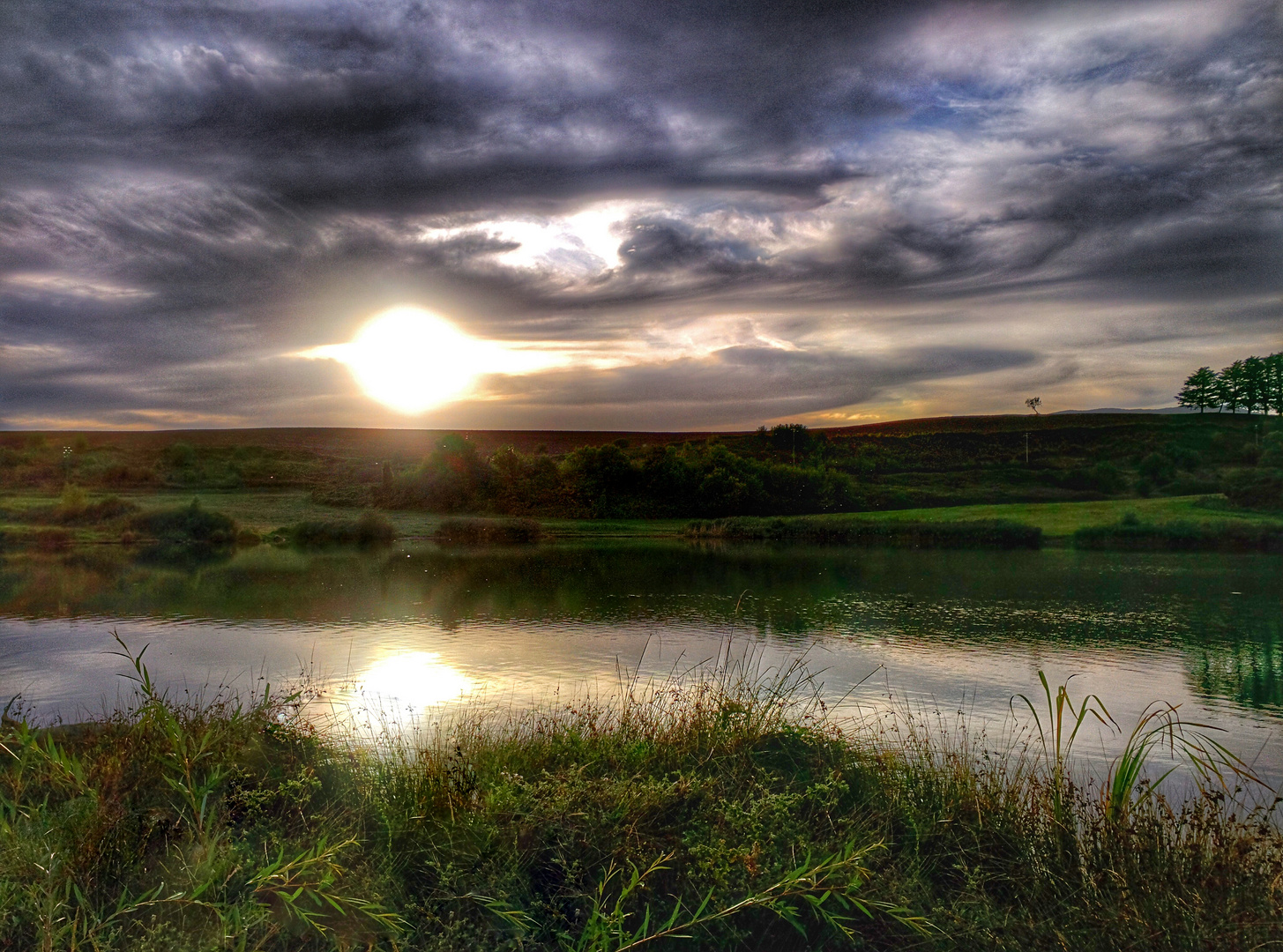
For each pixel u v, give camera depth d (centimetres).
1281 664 2167
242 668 1967
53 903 394
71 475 9944
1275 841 520
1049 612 3061
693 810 556
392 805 582
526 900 459
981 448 12094
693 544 6644
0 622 2756
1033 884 497
